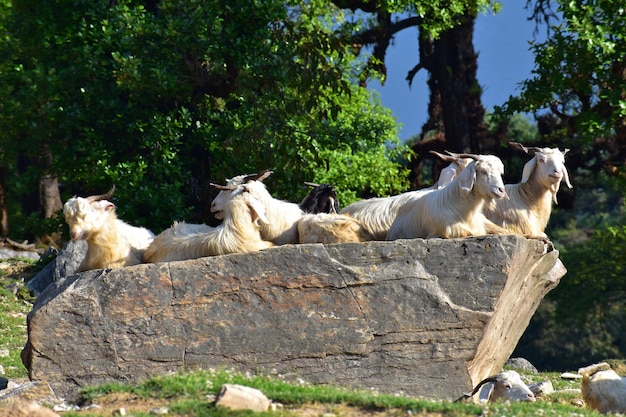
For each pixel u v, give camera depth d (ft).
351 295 48.11
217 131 95.20
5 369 64.64
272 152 92.27
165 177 97.91
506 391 50.90
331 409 39.86
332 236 51.34
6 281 92.94
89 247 51.85
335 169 115.03
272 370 47.60
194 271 48.21
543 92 109.29
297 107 95.09
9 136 104.47
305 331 47.83
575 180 155.02
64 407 42.63
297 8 111.14
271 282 48.11
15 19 110.11
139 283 48.11
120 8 94.89
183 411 38.81
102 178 92.89
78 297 47.91
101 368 47.50
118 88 95.25
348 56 120.06
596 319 188.96
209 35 92.89
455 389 47.78
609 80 106.22
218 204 53.62
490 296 48.19
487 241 48.49
